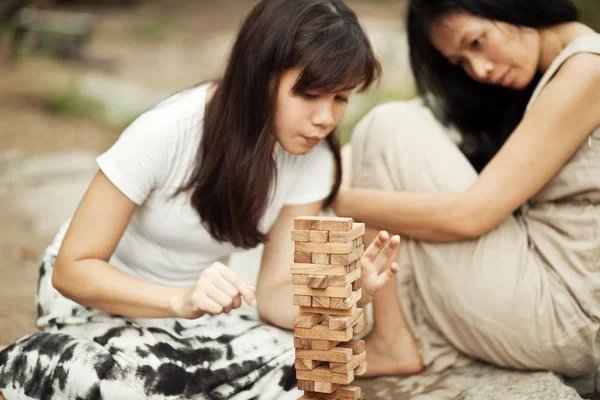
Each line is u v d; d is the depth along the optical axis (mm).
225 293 1868
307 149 2131
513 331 2322
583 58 2291
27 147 6605
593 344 2328
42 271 2355
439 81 2717
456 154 2486
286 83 2033
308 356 1791
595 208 2330
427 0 2498
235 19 14344
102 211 2092
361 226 1800
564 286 2320
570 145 2295
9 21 9891
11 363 2102
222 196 2174
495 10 2416
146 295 2033
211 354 2135
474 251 2377
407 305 2498
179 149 2158
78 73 9469
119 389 1964
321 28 2002
